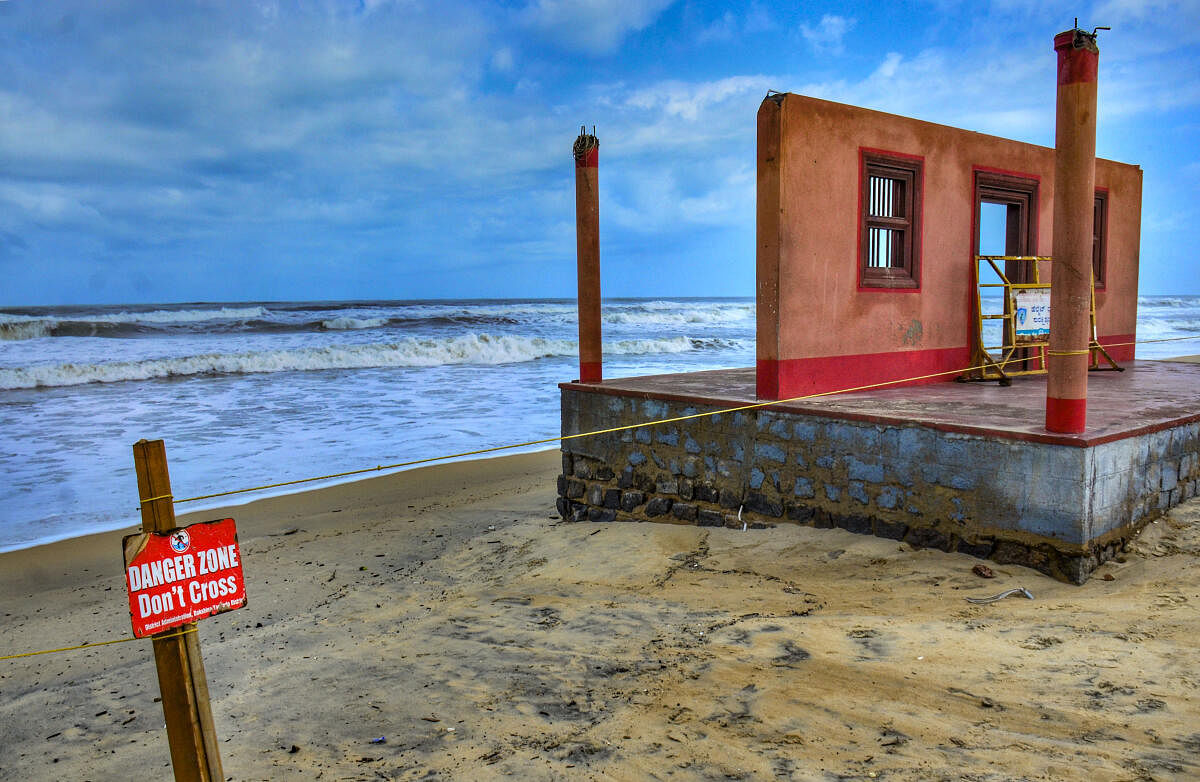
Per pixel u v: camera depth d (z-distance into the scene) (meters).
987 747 2.85
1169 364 10.39
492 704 3.74
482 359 24.25
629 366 22.27
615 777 2.91
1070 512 4.70
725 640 4.21
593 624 4.78
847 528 5.89
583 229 8.11
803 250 6.57
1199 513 5.44
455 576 6.63
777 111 6.32
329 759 3.32
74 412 15.21
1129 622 3.94
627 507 7.56
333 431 13.27
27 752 3.95
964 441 5.18
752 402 6.43
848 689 3.45
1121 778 2.56
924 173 7.61
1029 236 8.95
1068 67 4.68
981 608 4.39
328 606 6.11
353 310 48.94
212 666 4.84
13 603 6.66
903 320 7.54
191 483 10.14
